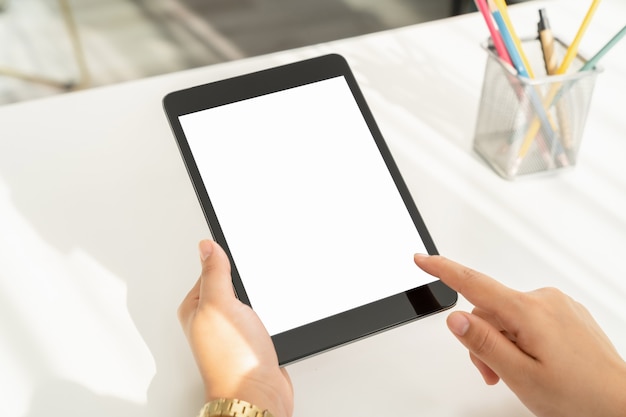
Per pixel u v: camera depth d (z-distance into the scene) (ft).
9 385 1.80
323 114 2.16
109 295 2.00
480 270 2.07
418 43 2.77
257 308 1.85
